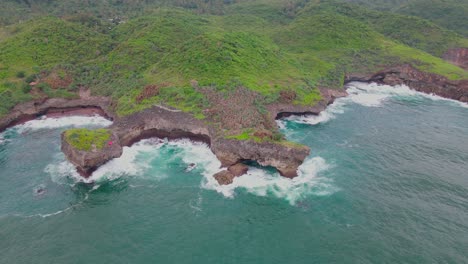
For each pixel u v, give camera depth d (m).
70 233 45.94
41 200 53.00
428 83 113.00
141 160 64.94
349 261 41.69
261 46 110.00
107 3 186.25
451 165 64.50
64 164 63.25
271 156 59.66
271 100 83.06
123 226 47.28
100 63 102.12
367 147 71.25
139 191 55.19
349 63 122.81
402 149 70.69
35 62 99.12
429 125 84.25
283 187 56.47
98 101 89.56
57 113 87.62
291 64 109.94
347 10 172.62
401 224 48.06
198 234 45.88
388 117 89.12
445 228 47.34
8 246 43.66
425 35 149.50
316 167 62.75
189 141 72.25
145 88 83.69
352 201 53.00
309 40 138.00
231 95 80.31
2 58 97.69
